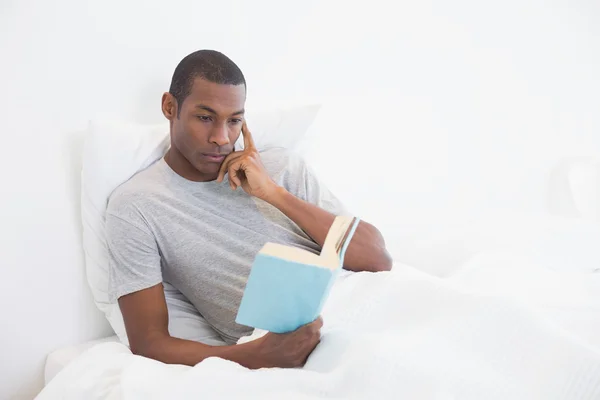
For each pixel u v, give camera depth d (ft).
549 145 7.35
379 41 5.83
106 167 3.96
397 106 6.07
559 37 7.21
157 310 3.67
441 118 6.43
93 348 3.61
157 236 3.88
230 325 4.04
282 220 4.33
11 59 3.77
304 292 2.75
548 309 3.52
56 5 3.92
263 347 3.14
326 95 5.55
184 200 4.03
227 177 4.22
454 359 2.92
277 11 5.12
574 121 7.52
